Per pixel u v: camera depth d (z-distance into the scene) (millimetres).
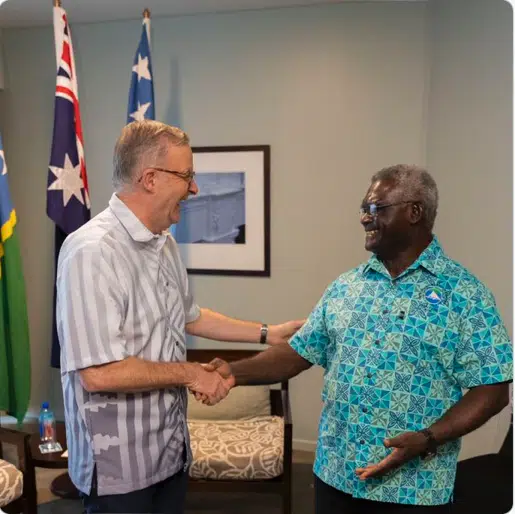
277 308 3170
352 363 1331
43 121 3387
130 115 2895
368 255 3031
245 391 2777
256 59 3059
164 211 1492
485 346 1222
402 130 2924
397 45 2885
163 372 1446
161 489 1565
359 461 1318
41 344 3514
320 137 3023
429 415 1271
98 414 1434
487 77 2398
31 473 2305
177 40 3145
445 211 2713
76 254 1385
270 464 2311
